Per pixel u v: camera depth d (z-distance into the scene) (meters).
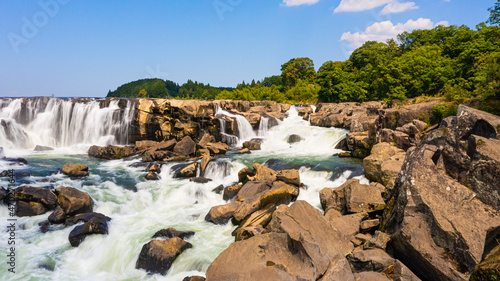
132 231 16.66
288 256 11.73
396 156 21.67
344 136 35.69
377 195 16.58
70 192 18.33
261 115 45.41
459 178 12.48
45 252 14.65
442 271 10.14
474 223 10.51
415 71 56.72
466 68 51.69
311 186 21.77
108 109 36.91
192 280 11.97
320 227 13.65
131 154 32.53
